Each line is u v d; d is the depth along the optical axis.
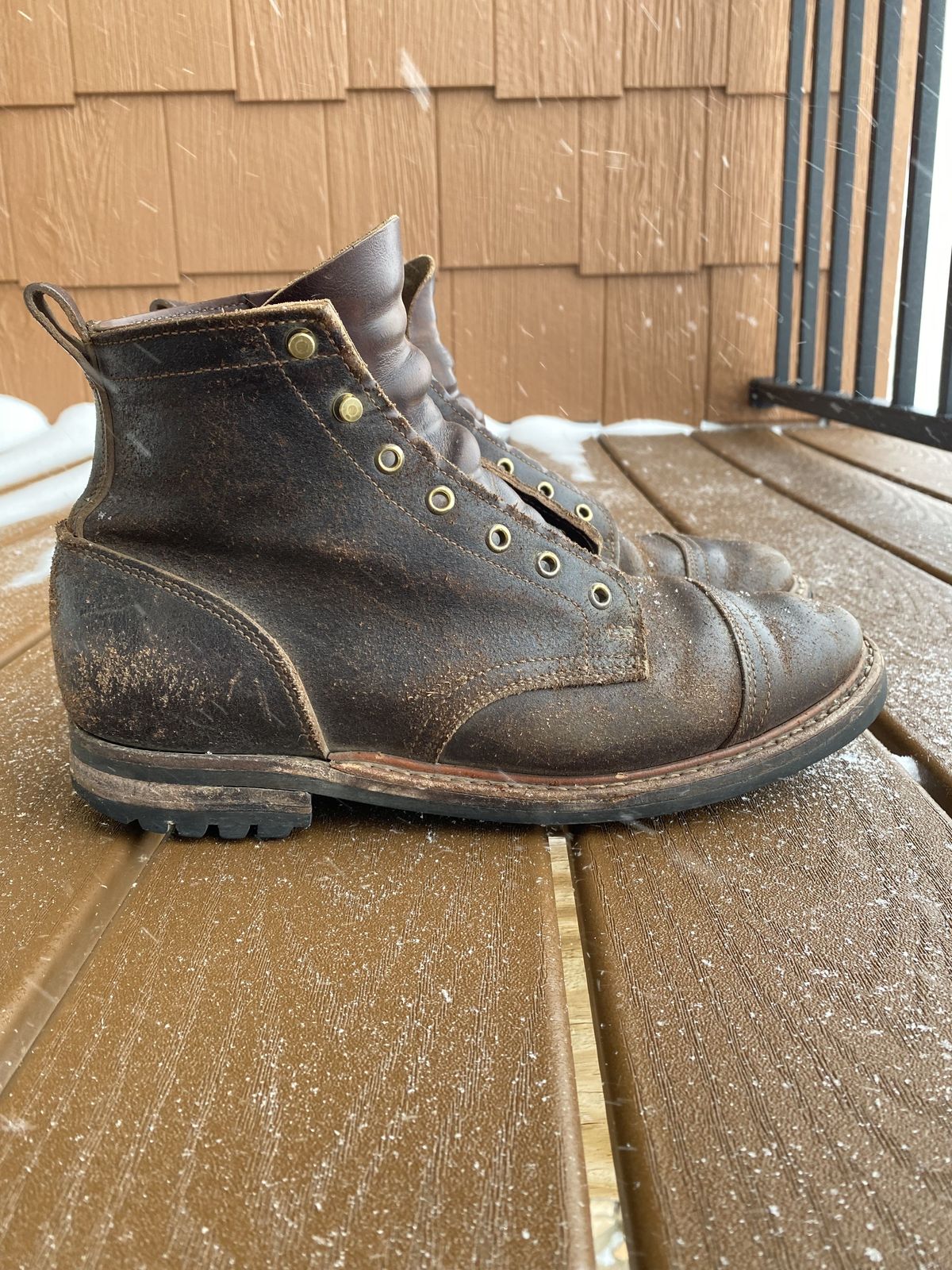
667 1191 0.21
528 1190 0.22
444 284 1.25
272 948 0.30
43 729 0.46
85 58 1.13
